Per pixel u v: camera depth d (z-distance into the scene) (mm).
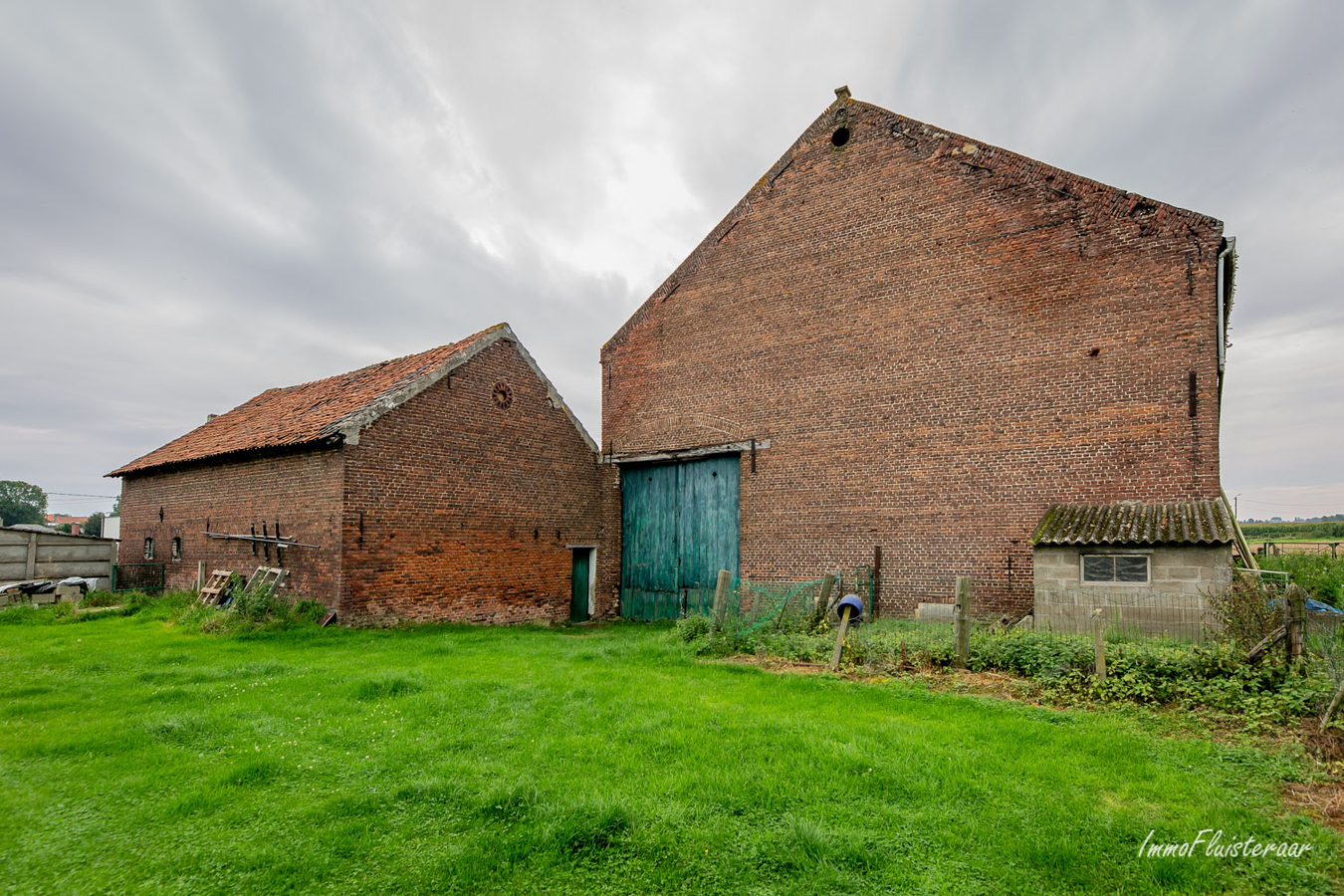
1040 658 7965
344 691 7422
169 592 16531
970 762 5223
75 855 3836
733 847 3975
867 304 14633
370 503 13164
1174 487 11039
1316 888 3609
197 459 16406
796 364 15531
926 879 3678
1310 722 5938
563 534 17531
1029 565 12203
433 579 14250
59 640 11250
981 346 13117
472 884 3615
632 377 18656
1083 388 11984
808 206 15789
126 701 7059
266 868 3748
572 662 9688
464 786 4723
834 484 14633
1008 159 13188
